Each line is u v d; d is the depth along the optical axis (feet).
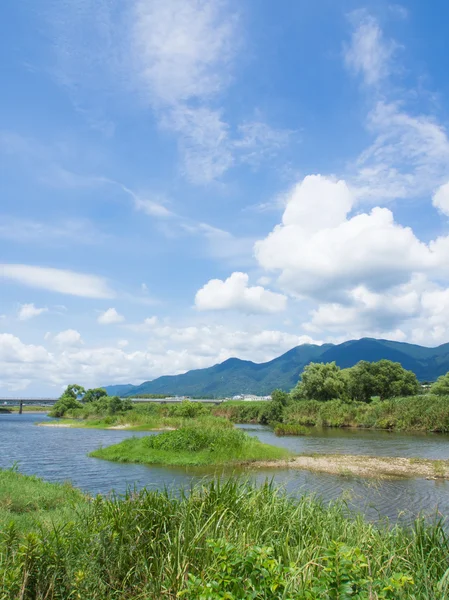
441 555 22.50
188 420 210.59
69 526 22.17
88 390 459.73
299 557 20.03
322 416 234.79
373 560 20.21
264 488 31.86
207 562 19.72
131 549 20.71
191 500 26.11
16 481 56.13
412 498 62.44
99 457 108.37
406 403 211.61
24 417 448.65
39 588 16.90
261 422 279.08
